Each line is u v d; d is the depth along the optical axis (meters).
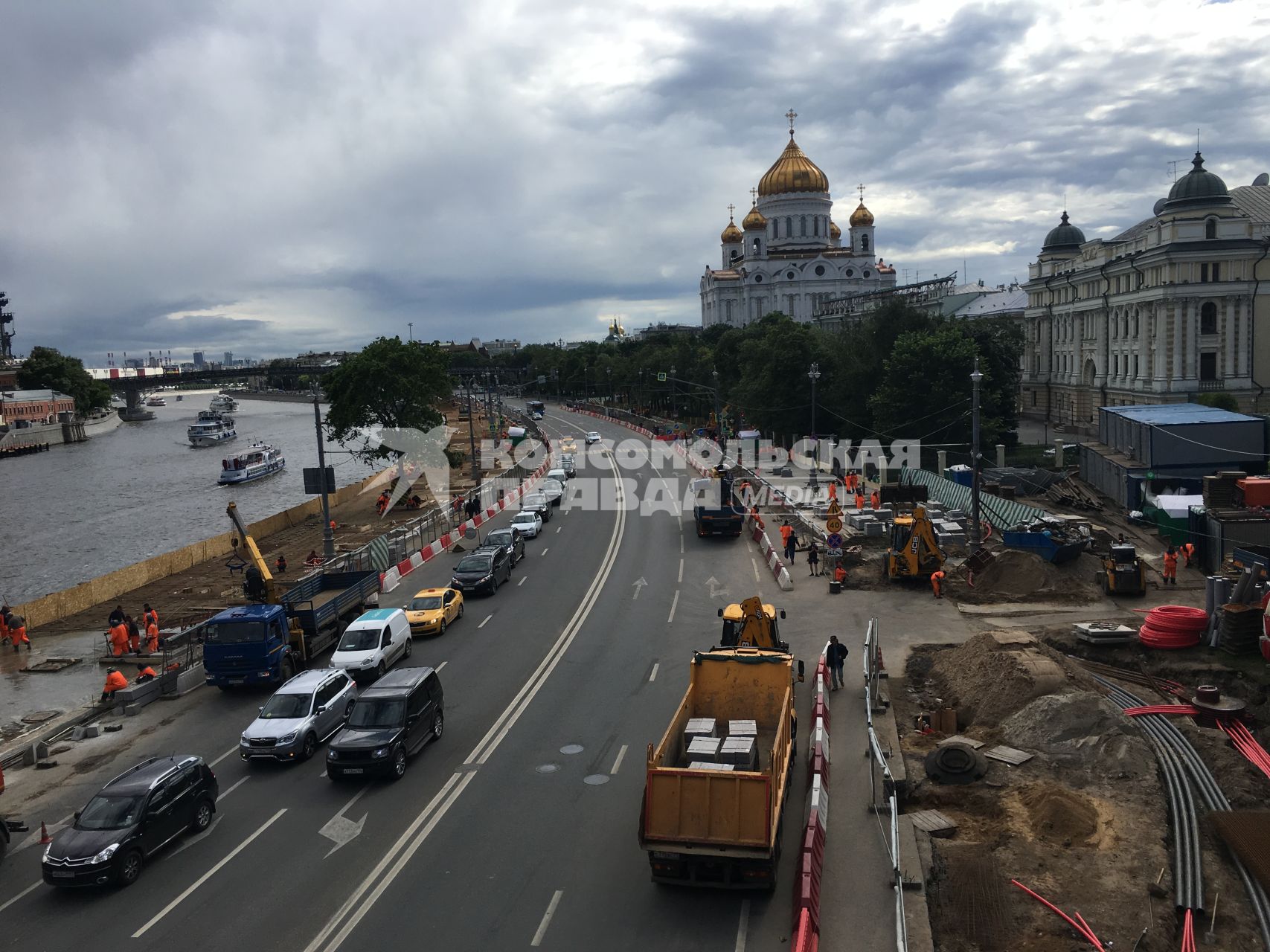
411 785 22.22
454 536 54.72
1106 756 21.53
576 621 36.69
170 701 30.17
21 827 21.17
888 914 15.99
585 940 15.66
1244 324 76.19
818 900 15.96
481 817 20.34
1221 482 41.25
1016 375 81.69
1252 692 26.72
